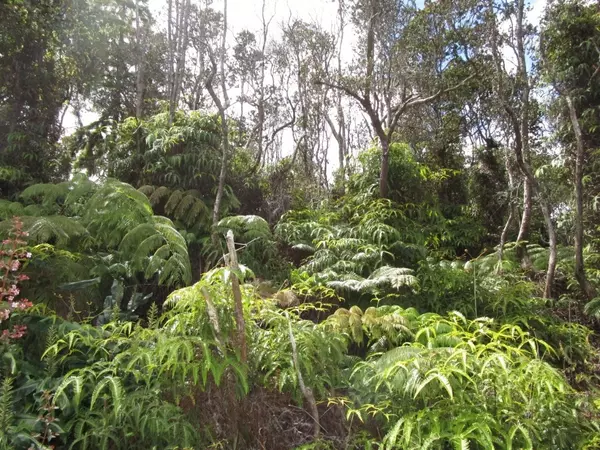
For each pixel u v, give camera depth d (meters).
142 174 5.79
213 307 2.42
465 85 5.71
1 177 6.11
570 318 4.44
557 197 5.62
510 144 5.57
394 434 2.14
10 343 2.58
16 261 2.43
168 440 2.28
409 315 3.45
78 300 3.44
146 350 2.45
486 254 6.23
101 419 2.31
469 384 2.33
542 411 2.21
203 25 7.15
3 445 2.00
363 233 5.13
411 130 7.64
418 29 5.84
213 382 2.44
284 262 5.08
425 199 6.12
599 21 5.52
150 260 3.55
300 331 2.67
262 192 6.56
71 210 4.59
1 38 6.65
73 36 8.02
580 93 5.48
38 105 7.63
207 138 5.89
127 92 9.45
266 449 2.43
